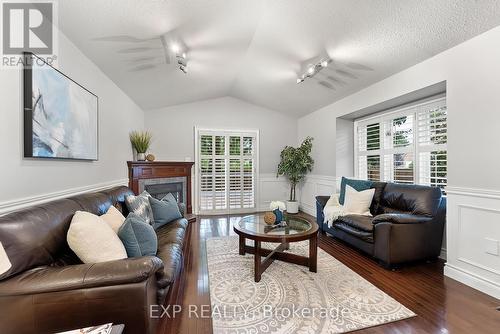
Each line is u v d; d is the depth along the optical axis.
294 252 3.00
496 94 2.00
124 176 3.68
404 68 2.91
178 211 3.01
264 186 5.72
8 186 1.46
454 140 2.32
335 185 4.46
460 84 2.27
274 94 4.76
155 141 4.96
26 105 1.57
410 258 2.53
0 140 1.41
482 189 2.10
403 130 3.49
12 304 1.08
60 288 1.10
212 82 4.30
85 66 2.41
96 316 1.15
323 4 2.24
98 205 1.96
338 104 4.32
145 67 3.06
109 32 2.16
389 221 2.52
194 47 2.84
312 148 5.25
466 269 2.22
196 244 3.29
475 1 1.85
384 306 1.84
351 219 3.03
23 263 1.13
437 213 2.64
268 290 2.08
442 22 2.11
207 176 5.28
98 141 2.69
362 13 2.23
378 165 3.96
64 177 2.04
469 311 1.78
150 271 1.21
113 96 3.20
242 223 2.83
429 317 1.71
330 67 3.32
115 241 1.47
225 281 2.25
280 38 2.90
